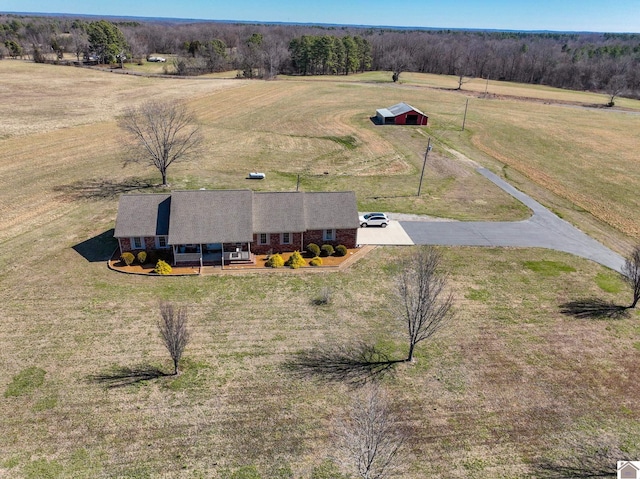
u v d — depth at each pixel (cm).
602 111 10650
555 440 2089
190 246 3584
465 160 6481
